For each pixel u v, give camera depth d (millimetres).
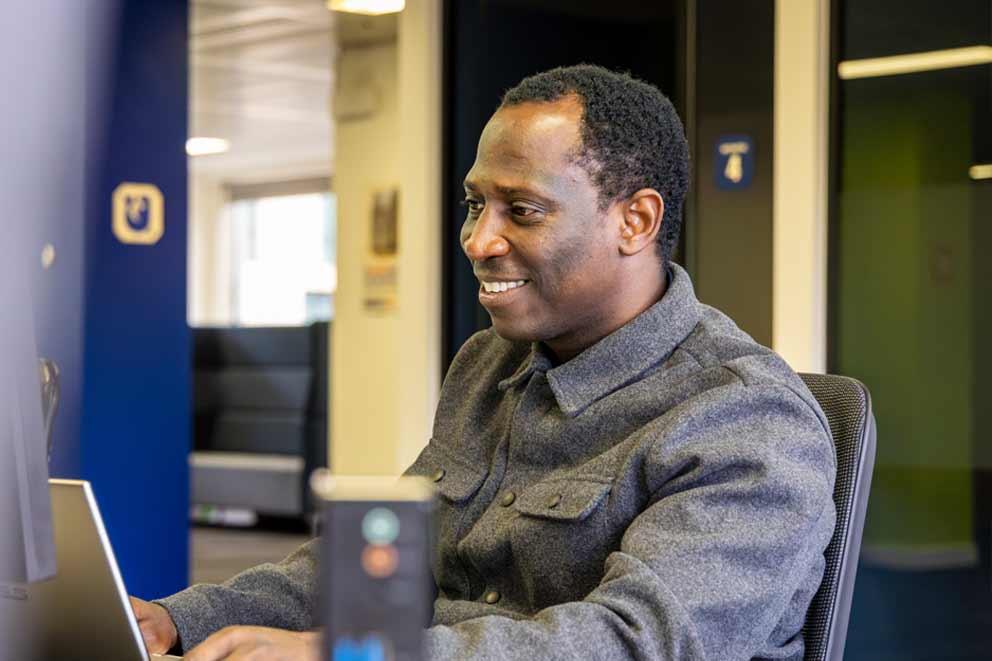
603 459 1567
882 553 4379
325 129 12555
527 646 1215
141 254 5629
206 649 1177
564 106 1578
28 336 1127
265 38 8914
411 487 701
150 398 5680
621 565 1338
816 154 4457
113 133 5520
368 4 6613
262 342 9430
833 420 1625
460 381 1888
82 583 1237
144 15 5602
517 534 1595
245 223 15062
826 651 1521
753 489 1390
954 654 4215
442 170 5648
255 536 8984
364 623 676
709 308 1703
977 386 4164
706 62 4773
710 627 1311
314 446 8828
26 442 1128
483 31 5727
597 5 5910
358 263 7188
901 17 4305
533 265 1580
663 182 1626
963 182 4184
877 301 4363
